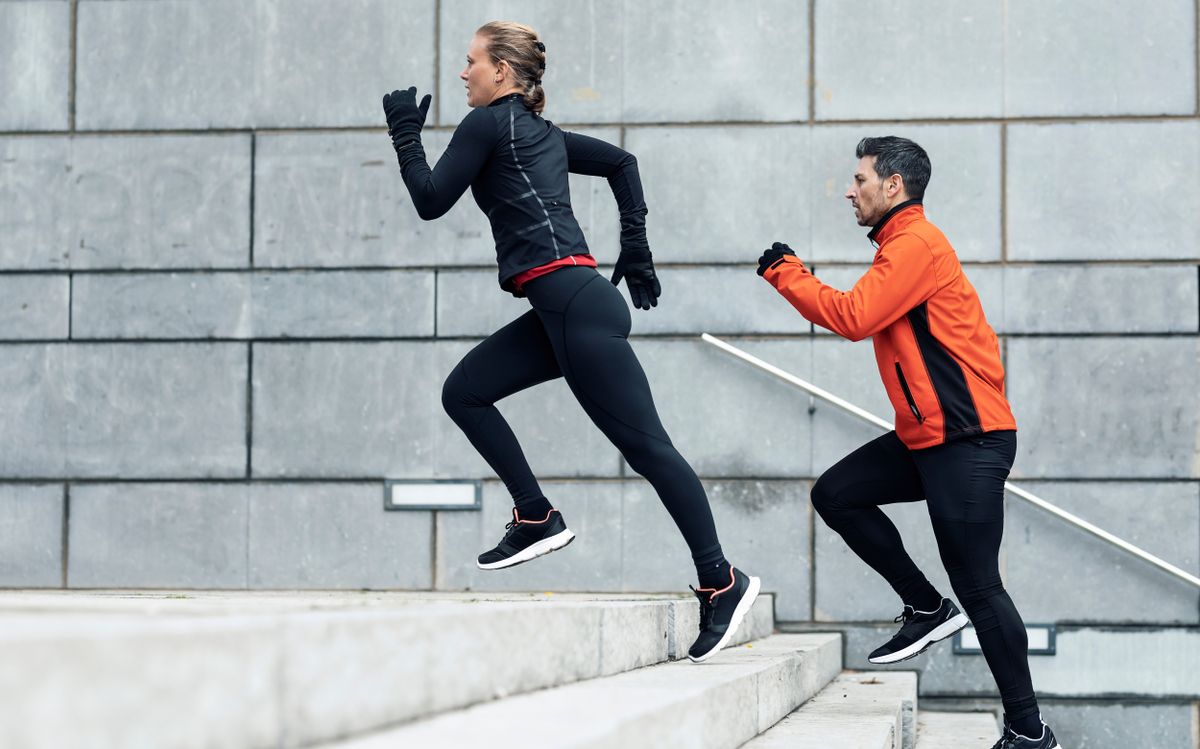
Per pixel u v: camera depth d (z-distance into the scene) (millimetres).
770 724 3473
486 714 2012
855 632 5914
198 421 6066
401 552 6016
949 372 3701
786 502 5965
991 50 6004
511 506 5996
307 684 1545
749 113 6051
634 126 6086
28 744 1026
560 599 4613
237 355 6082
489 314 6059
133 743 1159
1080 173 5961
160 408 6078
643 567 5953
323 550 6020
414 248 6086
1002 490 3740
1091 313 5922
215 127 6133
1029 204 5961
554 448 6008
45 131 6156
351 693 1680
